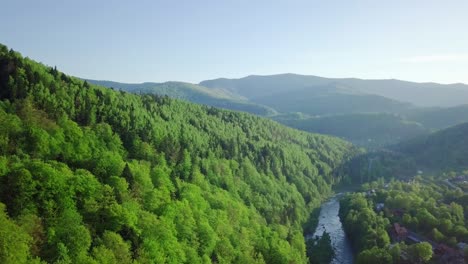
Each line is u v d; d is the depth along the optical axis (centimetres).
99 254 9931
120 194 12612
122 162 14712
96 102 19875
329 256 18612
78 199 11538
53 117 15975
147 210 13338
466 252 16450
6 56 17275
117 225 11506
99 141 16475
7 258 8319
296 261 15850
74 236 10094
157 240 12012
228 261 13900
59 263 9131
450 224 18862
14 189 10612
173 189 15500
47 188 11025
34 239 9650
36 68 18500
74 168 13738
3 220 9088
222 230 15175
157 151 19362
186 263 12394
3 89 16100
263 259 15212
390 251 16400
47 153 13712
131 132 18762
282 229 19075
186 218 14025
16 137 13625
